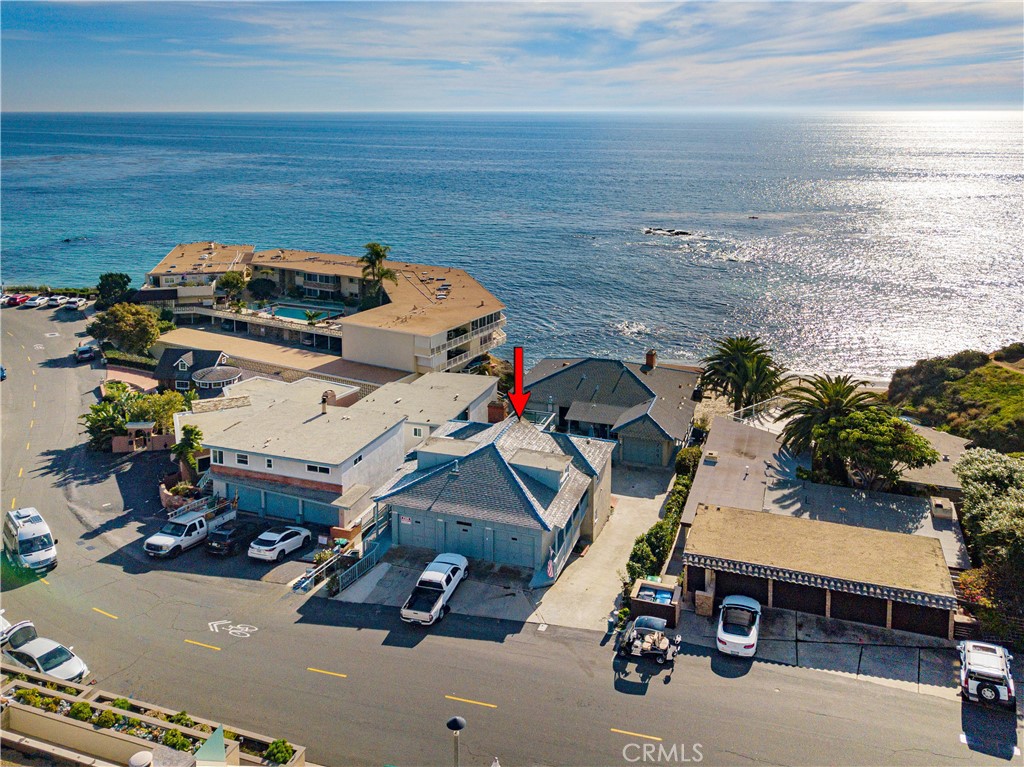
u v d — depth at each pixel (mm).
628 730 29250
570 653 34312
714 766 27344
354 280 109125
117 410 60812
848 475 48406
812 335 117875
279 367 80750
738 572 35938
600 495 46812
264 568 42531
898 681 31641
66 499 51406
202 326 100375
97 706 28266
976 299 136250
